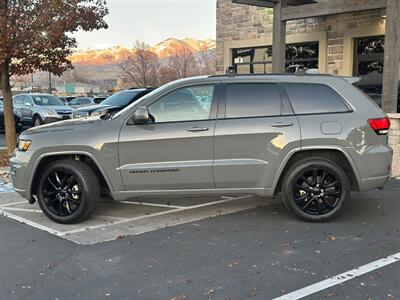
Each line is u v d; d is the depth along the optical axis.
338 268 4.55
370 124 5.95
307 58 15.06
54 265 4.73
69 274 4.50
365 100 6.07
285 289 4.10
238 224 6.05
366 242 5.30
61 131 6.12
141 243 5.36
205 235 5.62
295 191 6.04
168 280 4.33
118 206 6.99
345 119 5.92
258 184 6.00
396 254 4.92
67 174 6.07
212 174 5.96
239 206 6.93
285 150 5.89
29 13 10.34
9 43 10.20
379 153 5.96
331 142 5.86
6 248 5.25
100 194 6.37
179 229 5.87
